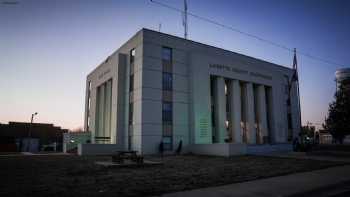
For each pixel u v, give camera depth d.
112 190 9.16
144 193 8.77
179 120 30.97
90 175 12.65
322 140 74.12
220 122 33.41
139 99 29.12
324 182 10.97
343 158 22.12
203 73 33.00
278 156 24.41
